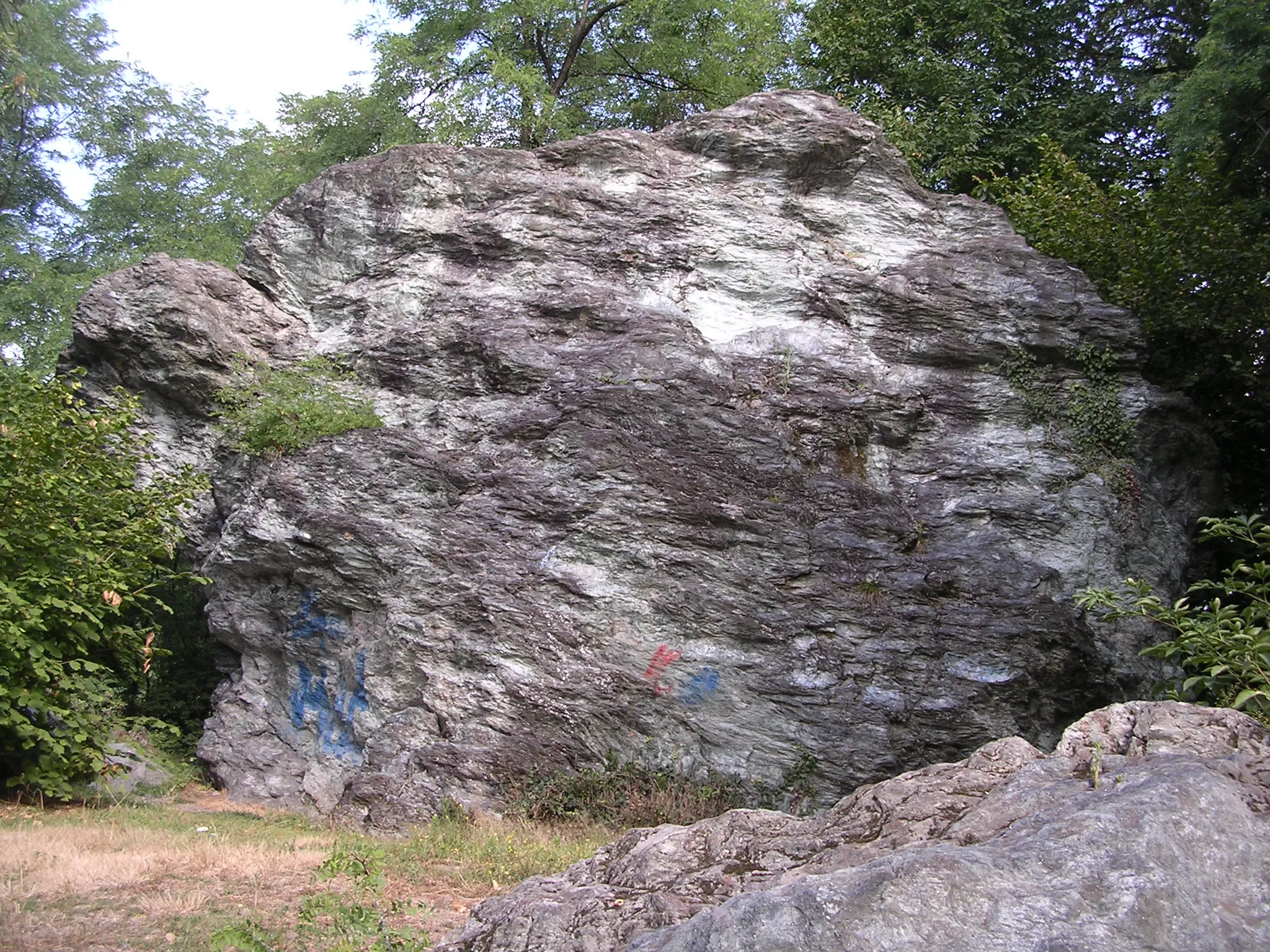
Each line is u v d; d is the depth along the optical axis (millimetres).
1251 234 15750
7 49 20938
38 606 8617
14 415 9023
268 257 13039
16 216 22953
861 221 13266
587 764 9906
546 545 10648
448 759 9766
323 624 10789
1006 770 4430
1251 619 6430
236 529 11109
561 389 11453
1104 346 12586
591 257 12555
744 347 12211
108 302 12164
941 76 19156
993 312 12609
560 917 4023
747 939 3236
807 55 20922
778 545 10703
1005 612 10688
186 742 12391
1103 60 19875
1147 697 11039
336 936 5035
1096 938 3092
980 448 12047
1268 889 3314
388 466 11016
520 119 20391
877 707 10102
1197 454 12781
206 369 12086
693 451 11094
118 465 9789
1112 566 11555
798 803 9797
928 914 3150
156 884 6117
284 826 9227
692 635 10352
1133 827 3352
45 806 8805
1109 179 19031
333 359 12266
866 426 11938
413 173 12984
